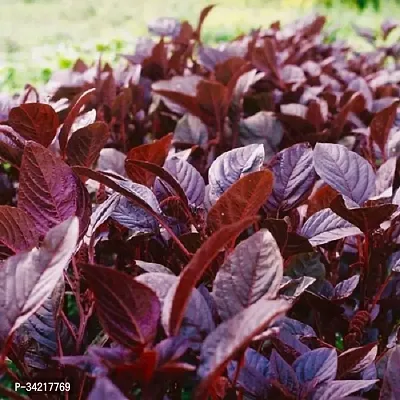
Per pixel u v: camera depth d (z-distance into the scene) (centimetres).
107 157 201
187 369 92
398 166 208
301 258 159
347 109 242
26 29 927
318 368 115
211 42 712
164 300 99
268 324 91
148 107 300
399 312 175
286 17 1016
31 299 97
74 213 129
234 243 138
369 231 148
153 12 1112
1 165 241
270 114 253
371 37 461
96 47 536
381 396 102
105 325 97
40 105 158
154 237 152
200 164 238
